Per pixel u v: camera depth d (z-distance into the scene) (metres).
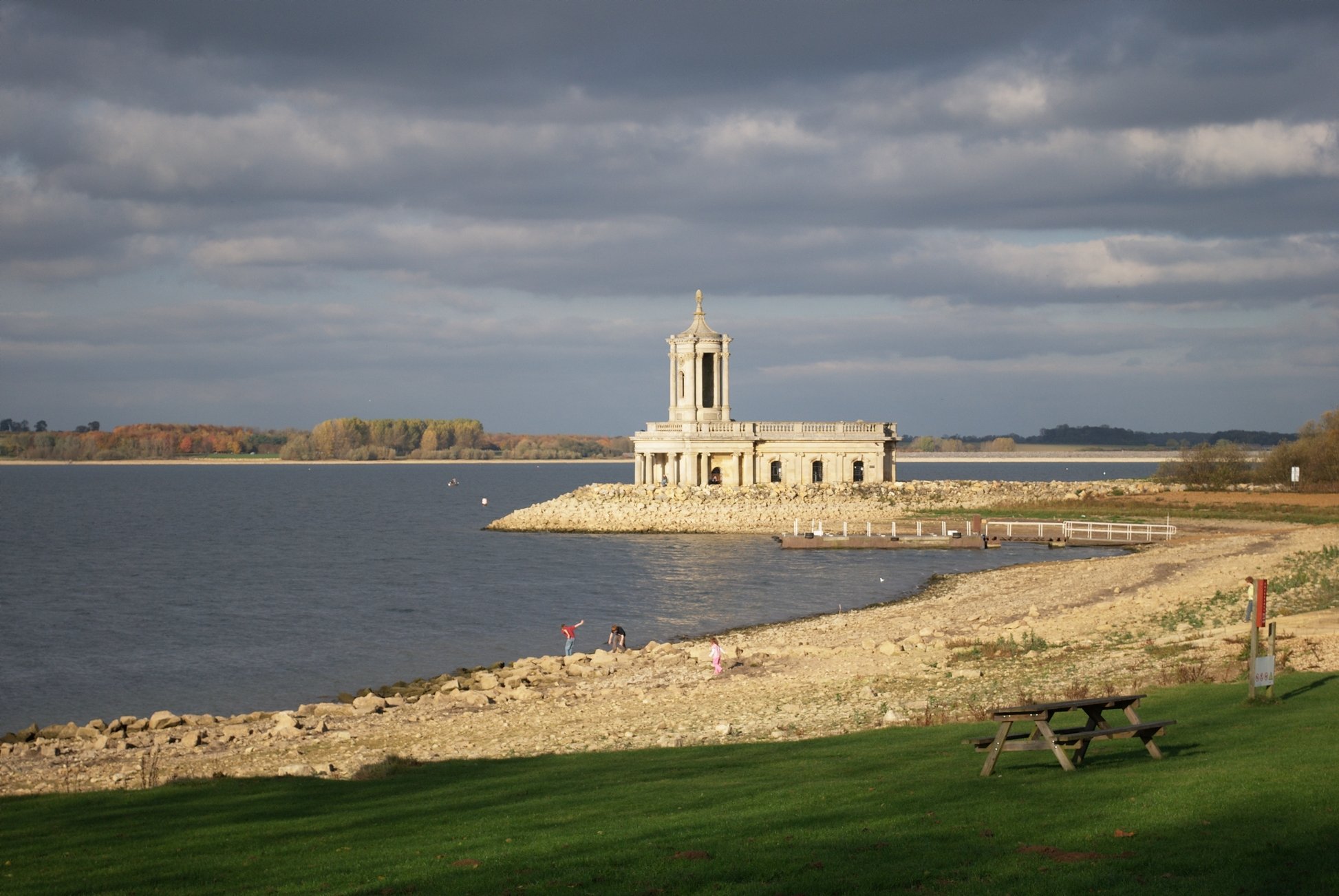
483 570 103.75
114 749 39.97
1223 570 70.75
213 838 22.45
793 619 73.44
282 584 97.56
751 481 146.12
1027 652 47.47
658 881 17.22
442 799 25.47
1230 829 17.77
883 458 149.12
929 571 94.75
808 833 19.33
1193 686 33.19
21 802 27.64
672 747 32.75
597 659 55.69
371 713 45.03
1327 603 52.78
